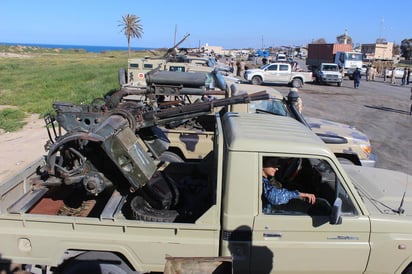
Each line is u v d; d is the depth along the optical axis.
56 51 120.81
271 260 3.72
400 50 116.38
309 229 3.69
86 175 4.21
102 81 27.55
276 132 3.95
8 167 8.87
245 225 3.66
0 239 3.72
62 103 4.56
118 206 3.98
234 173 3.63
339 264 3.77
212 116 8.16
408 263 3.80
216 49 82.44
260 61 62.38
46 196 4.82
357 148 7.70
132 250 3.66
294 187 4.26
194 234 3.66
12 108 16.89
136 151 3.99
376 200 4.13
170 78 6.15
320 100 23.28
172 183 4.54
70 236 3.67
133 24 84.50
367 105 21.80
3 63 52.94
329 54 46.25
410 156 11.37
